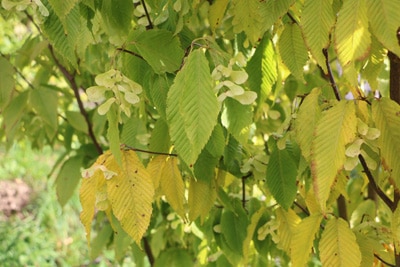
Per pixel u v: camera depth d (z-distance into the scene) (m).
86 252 3.59
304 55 0.86
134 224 0.79
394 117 0.71
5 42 2.20
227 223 1.06
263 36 0.90
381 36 0.63
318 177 0.70
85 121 1.41
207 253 1.31
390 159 0.72
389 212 1.17
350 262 0.78
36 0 0.75
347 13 0.64
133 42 0.81
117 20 0.86
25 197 3.89
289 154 0.92
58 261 3.58
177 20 0.85
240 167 1.02
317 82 1.15
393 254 0.95
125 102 0.76
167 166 0.88
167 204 1.35
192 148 0.71
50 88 1.42
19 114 1.29
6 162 3.99
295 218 0.98
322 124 0.70
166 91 0.82
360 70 0.84
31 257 3.47
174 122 0.72
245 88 0.88
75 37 0.76
